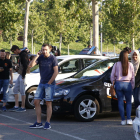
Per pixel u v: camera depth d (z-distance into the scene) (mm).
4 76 11602
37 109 8422
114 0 22453
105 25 52906
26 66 11359
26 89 12047
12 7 27156
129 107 8773
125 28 38781
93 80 9492
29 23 59156
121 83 8680
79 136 7379
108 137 7262
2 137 7332
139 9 36562
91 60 12961
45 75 8305
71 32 63406
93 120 9477
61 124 8914
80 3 24047
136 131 6062
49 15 52812
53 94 8375
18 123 9148
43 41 64812
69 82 9656
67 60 12516
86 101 9336
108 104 9398
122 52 8711
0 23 27562
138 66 8797
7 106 12961
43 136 7410
